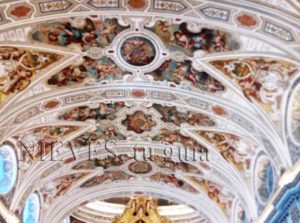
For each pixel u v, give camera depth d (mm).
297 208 15773
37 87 17125
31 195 22562
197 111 19375
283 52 14523
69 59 16328
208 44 15547
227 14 13820
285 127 16766
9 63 15750
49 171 22594
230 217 24328
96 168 24625
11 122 17656
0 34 14250
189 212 35469
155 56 16531
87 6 13953
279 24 13383
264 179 19547
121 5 14055
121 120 20969
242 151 20484
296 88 15883
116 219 33125
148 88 18484
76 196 25734
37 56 15852
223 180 22828
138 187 26406
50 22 14469
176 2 13773
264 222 18703
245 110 17750
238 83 16828
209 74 16828
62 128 20594
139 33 15406
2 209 18859
